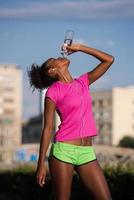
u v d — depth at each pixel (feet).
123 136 563.07
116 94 590.96
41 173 19.21
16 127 589.73
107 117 594.24
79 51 20.07
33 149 340.59
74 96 19.34
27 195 62.44
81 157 19.17
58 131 19.44
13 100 622.54
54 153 19.30
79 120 19.25
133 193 43.01
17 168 72.69
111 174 43.75
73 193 44.09
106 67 20.01
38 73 20.30
